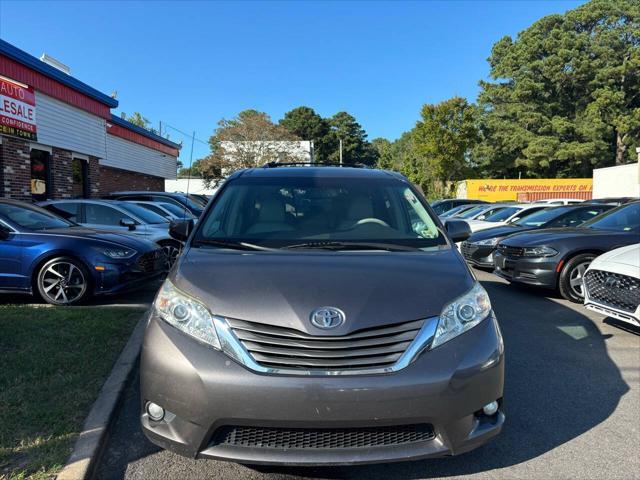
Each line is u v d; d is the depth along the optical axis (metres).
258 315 2.59
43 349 4.62
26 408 3.46
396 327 2.61
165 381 2.59
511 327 6.10
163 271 7.61
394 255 3.25
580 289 7.41
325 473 2.95
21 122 11.95
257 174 4.23
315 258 3.12
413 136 41.69
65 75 13.72
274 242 3.45
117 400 3.63
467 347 2.67
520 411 3.77
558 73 43.66
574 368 4.70
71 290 6.59
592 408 3.83
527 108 44.38
